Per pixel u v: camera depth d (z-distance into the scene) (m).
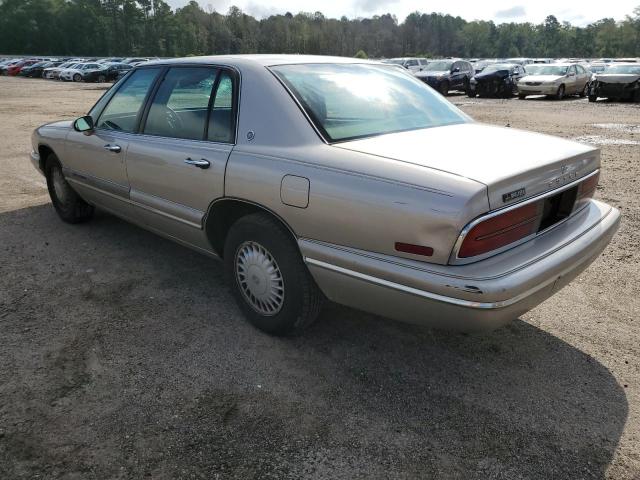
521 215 2.48
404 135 2.96
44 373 2.88
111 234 5.03
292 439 2.43
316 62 3.45
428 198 2.29
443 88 25.17
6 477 2.20
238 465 2.29
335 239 2.63
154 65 3.94
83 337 3.24
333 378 2.88
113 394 2.72
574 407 2.67
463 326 2.37
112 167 4.11
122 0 110.12
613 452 2.38
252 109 3.09
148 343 3.19
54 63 45.66
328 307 3.64
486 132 3.17
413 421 2.56
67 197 5.11
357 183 2.51
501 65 24.72
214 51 123.31
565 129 12.45
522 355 3.11
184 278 4.09
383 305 2.57
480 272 2.29
